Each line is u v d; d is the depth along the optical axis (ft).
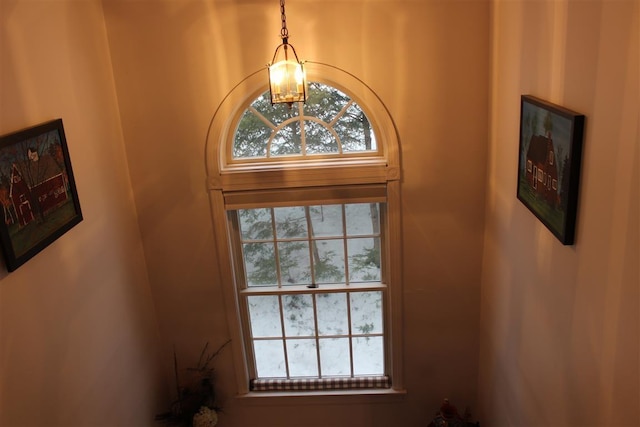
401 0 10.62
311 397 13.74
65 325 9.16
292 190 11.94
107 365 10.59
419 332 13.07
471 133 11.37
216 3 10.80
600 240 6.35
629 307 5.76
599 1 6.15
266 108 11.77
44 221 8.49
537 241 8.63
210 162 11.76
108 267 10.79
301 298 13.26
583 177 6.71
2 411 7.55
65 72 9.48
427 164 11.62
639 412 5.67
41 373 8.45
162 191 12.08
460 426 12.38
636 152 5.46
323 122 11.78
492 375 11.96
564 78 7.17
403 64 10.98
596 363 6.65
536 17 8.20
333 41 10.91
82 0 10.16
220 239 12.35
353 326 13.44
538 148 8.01
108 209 10.87
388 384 13.74
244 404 13.89
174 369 13.62
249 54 11.05
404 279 12.58
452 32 10.75
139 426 11.96
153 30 11.00
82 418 9.61
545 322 8.41
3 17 7.90
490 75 10.85
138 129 11.65
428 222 12.07
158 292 12.93
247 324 13.46
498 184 10.66
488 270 11.85
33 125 8.45
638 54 5.35
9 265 7.61
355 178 11.76
